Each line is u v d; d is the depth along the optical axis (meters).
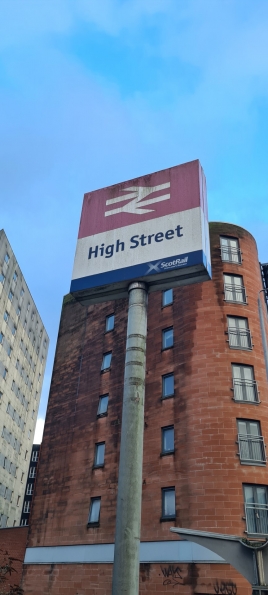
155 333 27.45
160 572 20.14
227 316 25.41
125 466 10.58
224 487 20.45
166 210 15.20
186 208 14.88
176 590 19.30
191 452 21.92
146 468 23.38
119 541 9.76
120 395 27.80
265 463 21.31
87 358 31.97
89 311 34.41
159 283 14.12
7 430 63.78
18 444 67.88
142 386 11.78
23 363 71.31
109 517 24.12
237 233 29.38
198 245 13.84
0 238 64.00
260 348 24.83
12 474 65.06
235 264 27.80
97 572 23.00
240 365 24.02
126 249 14.95
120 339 30.19
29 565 26.36
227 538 11.39
